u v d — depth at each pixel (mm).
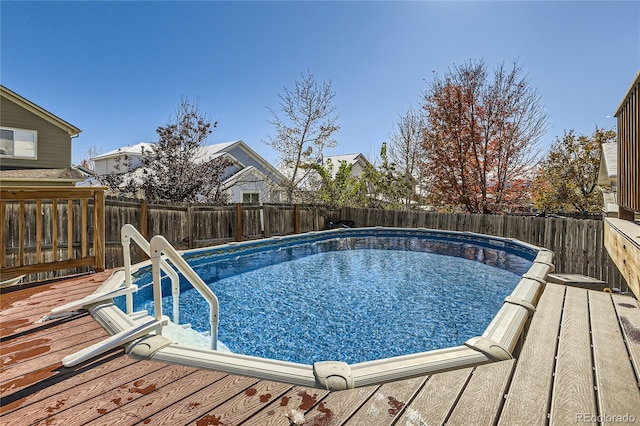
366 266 7793
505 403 1748
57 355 2363
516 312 3012
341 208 13711
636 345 2406
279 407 1758
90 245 6496
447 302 5383
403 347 3885
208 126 13211
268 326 4426
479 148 13227
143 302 5141
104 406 1786
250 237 10188
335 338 4105
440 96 13625
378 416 1669
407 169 18453
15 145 12008
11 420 1679
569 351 2320
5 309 3254
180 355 2279
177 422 1650
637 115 3125
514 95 13016
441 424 1602
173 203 8227
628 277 2979
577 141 16781
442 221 11414
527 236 9180
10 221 5750
